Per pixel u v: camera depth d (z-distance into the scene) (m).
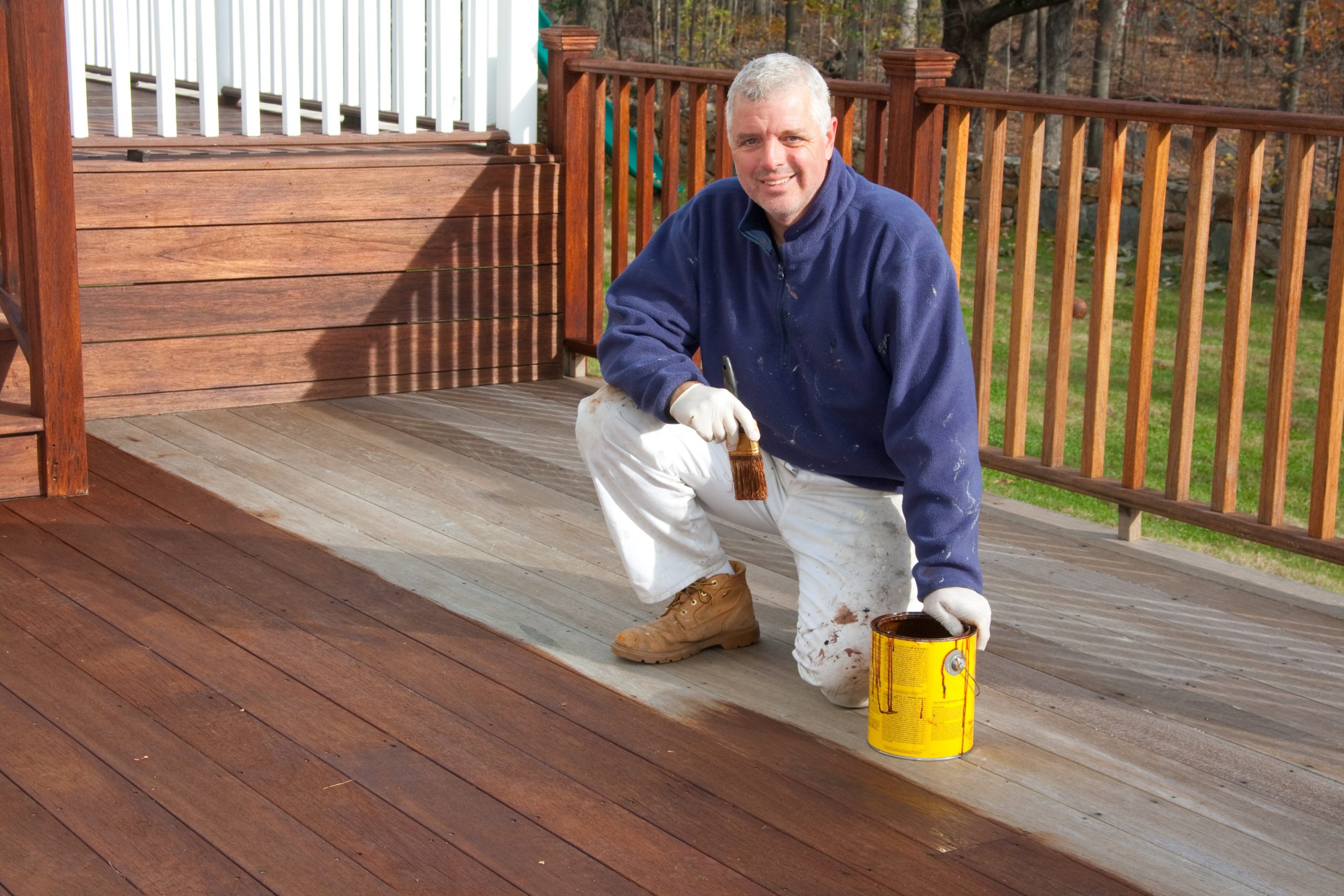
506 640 2.84
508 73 4.91
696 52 16.16
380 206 4.66
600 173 4.95
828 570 2.52
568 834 2.10
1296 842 2.13
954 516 2.31
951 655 2.31
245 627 2.86
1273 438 3.18
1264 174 12.91
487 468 4.01
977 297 3.83
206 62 4.39
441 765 2.31
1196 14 15.12
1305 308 9.14
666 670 2.72
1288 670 2.79
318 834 2.08
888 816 2.18
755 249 2.51
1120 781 2.31
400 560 3.28
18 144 3.48
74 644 2.75
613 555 3.36
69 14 4.16
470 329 4.93
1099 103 3.41
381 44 4.82
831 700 2.55
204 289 4.43
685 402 2.42
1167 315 8.80
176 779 2.24
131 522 3.48
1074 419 6.44
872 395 2.45
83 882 1.95
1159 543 3.53
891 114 3.88
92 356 4.32
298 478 3.87
